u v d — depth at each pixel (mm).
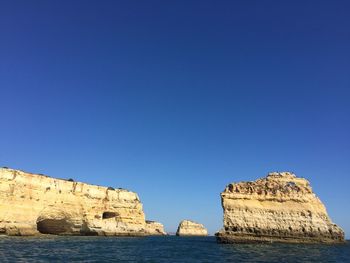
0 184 80750
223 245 68250
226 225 71562
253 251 55719
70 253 49188
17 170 85812
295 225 71562
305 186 76875
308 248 62375
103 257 45875
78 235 100750
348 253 56312
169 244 77688
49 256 44406
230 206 72438
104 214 111750
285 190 75250
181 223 187375
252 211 71875
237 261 43438
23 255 44156
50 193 92875
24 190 85875
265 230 70750
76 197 100250
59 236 89688
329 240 71812
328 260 46406
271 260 44688
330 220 74125
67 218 97125
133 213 116750
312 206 74688
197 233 187625
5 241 64000
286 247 63062
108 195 110312
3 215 79500
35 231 85875
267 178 76500
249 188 74688
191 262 42312
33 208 87000
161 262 41969
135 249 61125
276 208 72812
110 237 100375
